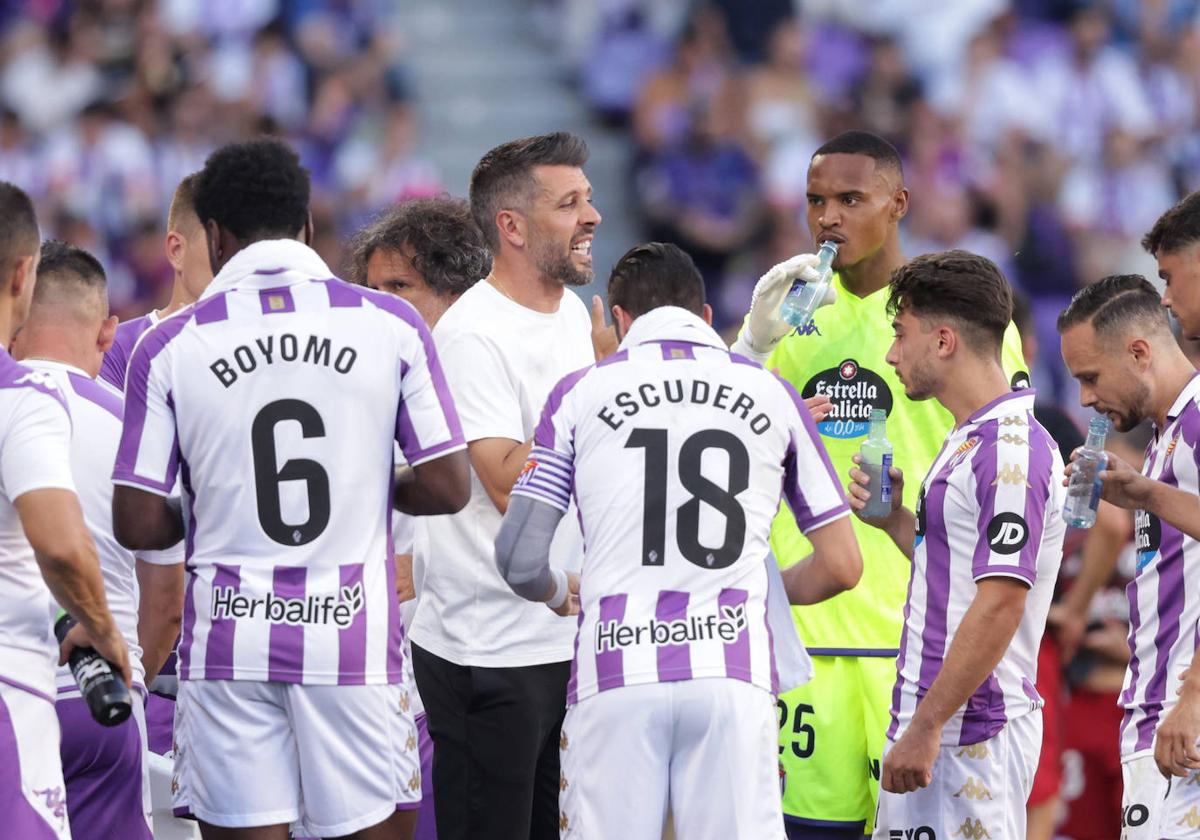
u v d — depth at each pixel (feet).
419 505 46.83
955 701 46.80
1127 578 72.18
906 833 49.32
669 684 44.06
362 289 46.11
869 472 51.52
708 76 150.61
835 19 159.12
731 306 138.41
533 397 53.67
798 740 57.31
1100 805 72.23
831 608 57.16
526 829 54.19
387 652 45.37
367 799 44.91
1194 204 48.75
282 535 44.47
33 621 42.37
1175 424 49.06
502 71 160.45
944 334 48.96
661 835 45.47
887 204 57.31
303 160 143.33
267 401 44.57
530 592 46.96
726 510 45.06
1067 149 156.15
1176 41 163.12
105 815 49.83
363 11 154.51
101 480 49.24
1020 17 161.99
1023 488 47.06
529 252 54.03
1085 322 50.39
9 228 42.63
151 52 147.43
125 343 59.16
